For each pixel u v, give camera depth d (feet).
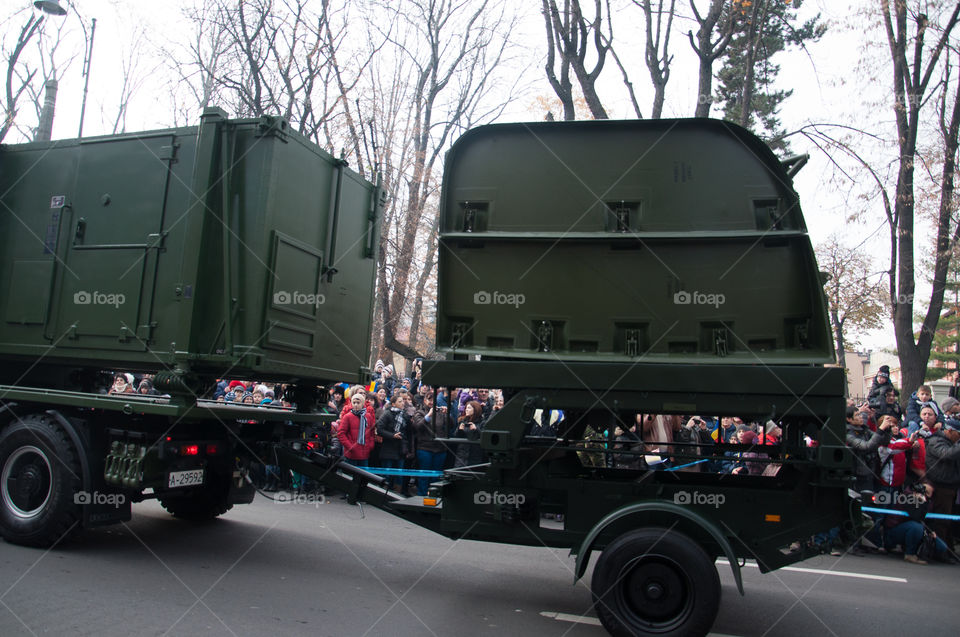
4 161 21.74
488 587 18.85
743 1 39.45
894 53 48.73
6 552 18.60
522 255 15.99
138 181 19.53
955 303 126.52
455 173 16.62
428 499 17.66
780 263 14.90
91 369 23.31
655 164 15.79
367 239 23.81
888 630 16.85
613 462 22.11
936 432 27.96
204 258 18.38
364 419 33.32
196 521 24.70
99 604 15.08
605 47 41.32
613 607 14.06
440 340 15.89
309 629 14.46
